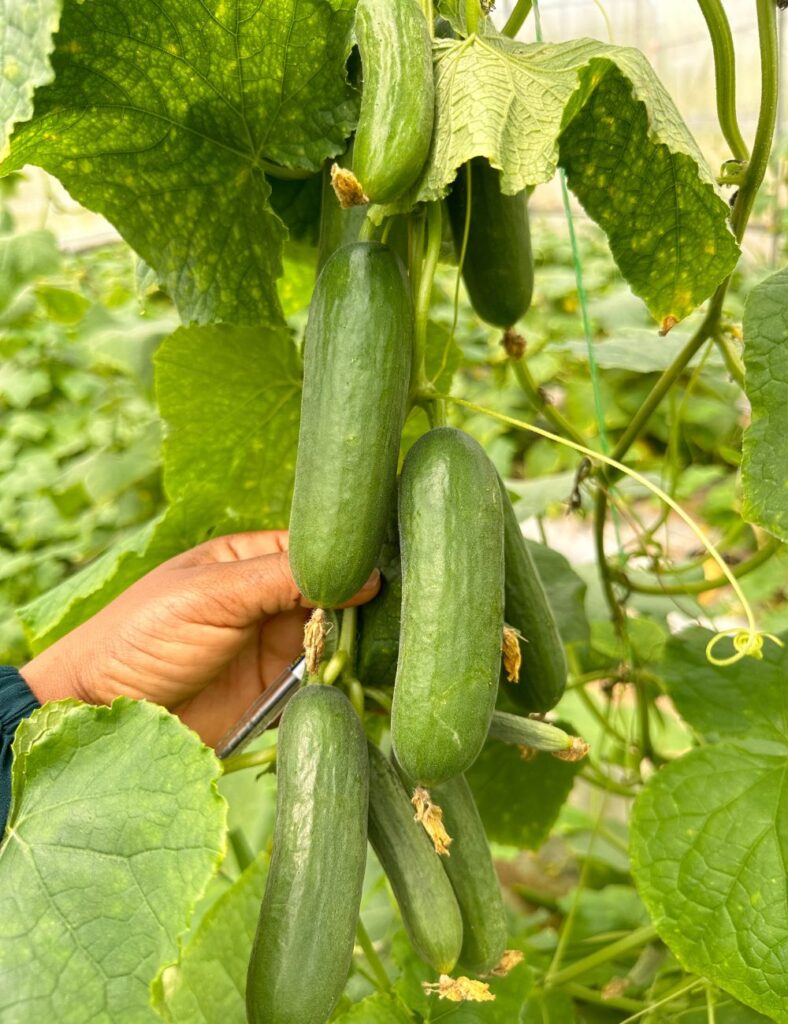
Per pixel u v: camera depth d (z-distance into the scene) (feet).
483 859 4.95
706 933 5.95
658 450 16.76
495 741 8.19
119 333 14.66
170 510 7.43
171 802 4.59
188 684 6.45
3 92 4.26
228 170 5.60
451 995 4.59
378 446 4.36
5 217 19.02
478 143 4.08
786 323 5.54
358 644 5.12
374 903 8.87
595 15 27.09
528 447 22.41
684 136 4.46
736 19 23.76
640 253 5.17
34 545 21.22
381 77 4.14
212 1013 6.01
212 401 7.23
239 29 4.91
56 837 4.67
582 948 9.46
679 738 13.61
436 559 4.19
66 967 4.35
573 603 8.20
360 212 5.44
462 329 23.39
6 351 21.68
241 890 6.39
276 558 6.23
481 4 5.32
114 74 5.01
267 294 6.08
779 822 6.12
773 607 18.58
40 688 6.11
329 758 4.44
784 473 5.44
